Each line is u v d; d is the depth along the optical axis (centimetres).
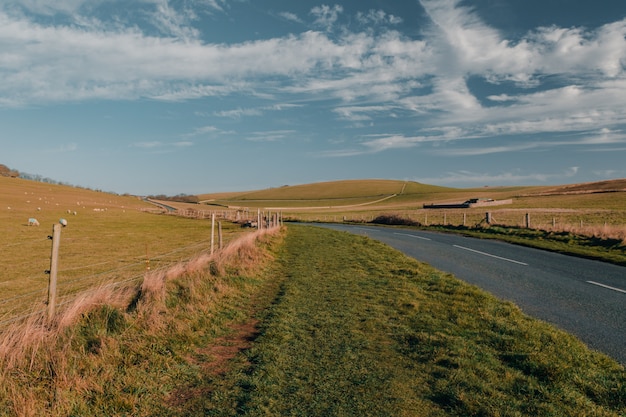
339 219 6512
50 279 694
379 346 684
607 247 1958
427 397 506
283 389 533
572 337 700
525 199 9644
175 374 588
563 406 477
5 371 512
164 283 954
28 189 10475
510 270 1402
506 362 611
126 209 8344
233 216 6531
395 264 1527
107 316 729
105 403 496
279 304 966
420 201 12706
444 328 766
